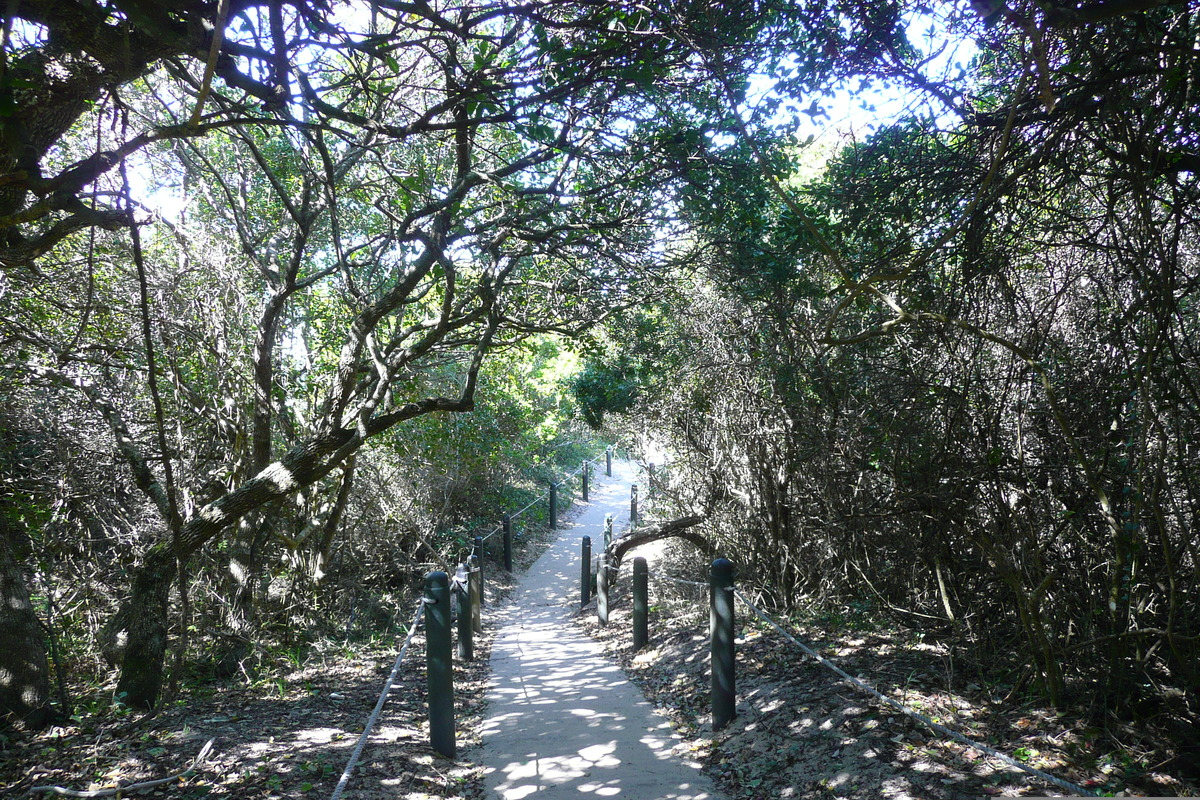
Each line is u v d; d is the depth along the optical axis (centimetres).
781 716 524
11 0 245
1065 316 494
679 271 874
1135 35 360
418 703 666
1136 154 361
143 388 866
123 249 781
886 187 524
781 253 701
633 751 533
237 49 359
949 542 581
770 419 830
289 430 945
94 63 346
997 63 496
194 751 474
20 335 695
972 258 459
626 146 701
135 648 591
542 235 752
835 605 796
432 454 1292
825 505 759
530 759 522
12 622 518
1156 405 395
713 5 477
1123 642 414
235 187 948
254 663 777
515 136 856
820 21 490
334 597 1059
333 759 477
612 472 3344
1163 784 355
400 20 383
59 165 737
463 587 868
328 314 1037
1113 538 409
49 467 795
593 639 1007
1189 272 480
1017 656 511
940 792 377
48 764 448
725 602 553
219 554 956
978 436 496
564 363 1977
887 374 564
